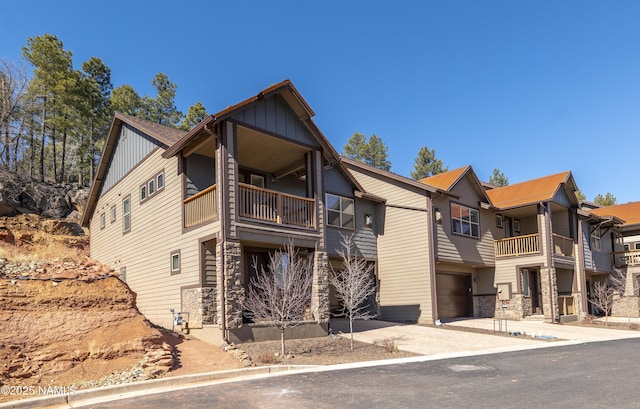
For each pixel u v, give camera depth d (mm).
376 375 9695
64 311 10555
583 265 25609
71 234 26125
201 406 7406
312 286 15492
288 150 16297
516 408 6980
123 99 39469
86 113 35094
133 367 10031
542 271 22750
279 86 14867
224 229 13289
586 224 27719
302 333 14531
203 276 14031
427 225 20156
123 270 19234
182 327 14406
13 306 10062
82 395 8297
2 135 31047
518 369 10250
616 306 28547
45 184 31219
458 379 9180
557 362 11188
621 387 8305
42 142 33875
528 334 17219
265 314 13297
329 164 17312
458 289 23609
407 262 20672
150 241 17234
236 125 14141
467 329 18078
